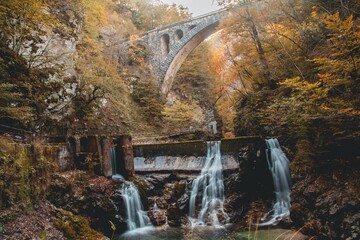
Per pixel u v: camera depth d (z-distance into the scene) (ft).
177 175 44.60
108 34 108.06
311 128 27.89
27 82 45.42
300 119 28.96
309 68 42.63
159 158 51.34
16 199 23.58
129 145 43.86
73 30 72.28
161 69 116.37
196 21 112.57
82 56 74.02
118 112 82.79
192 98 129.39
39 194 27.45
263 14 56.65
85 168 38.04
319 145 26.96
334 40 28.84
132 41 112.88
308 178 30.55
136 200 37.68
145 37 121.90
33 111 46.06
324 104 24.76
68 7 72.08
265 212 37.27
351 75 22.57
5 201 22.18
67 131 56.39
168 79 120.57
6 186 22.48
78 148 39.60
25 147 26.66
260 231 31.60
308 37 44.37
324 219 25.27
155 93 101.55
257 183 41.47
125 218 35.32
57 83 56.18
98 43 89.30
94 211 32.81
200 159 48.70
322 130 26.50
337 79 22.49
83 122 63.62
